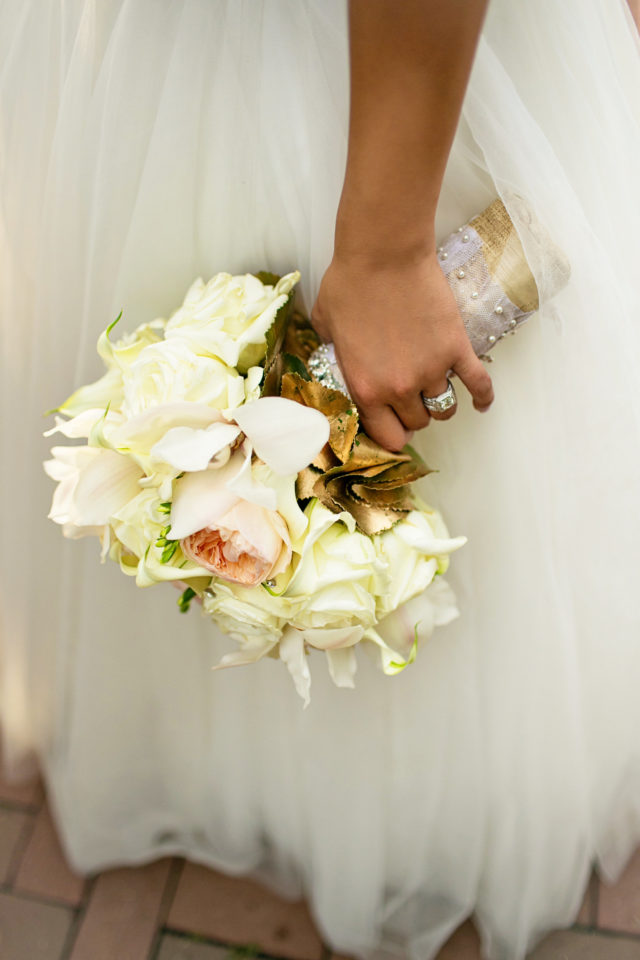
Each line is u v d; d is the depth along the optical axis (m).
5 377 0.95
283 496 0.63
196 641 1.08
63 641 1.12
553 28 0.69
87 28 0.71
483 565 0.91
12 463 1.01
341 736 1.04
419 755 1.04
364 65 0.55
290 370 0.73
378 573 0.66
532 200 0.70
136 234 0.77
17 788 1.41
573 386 0.79
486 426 0.83
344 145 0.71
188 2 0.67
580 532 0.86
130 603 1.06
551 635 0.92
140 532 0.66
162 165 0.73
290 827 1.20
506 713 0.99
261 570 0.61
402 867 1.18
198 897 1.30
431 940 1.19
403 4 0.52
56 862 1.34
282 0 0.66
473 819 1.09
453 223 0.76
